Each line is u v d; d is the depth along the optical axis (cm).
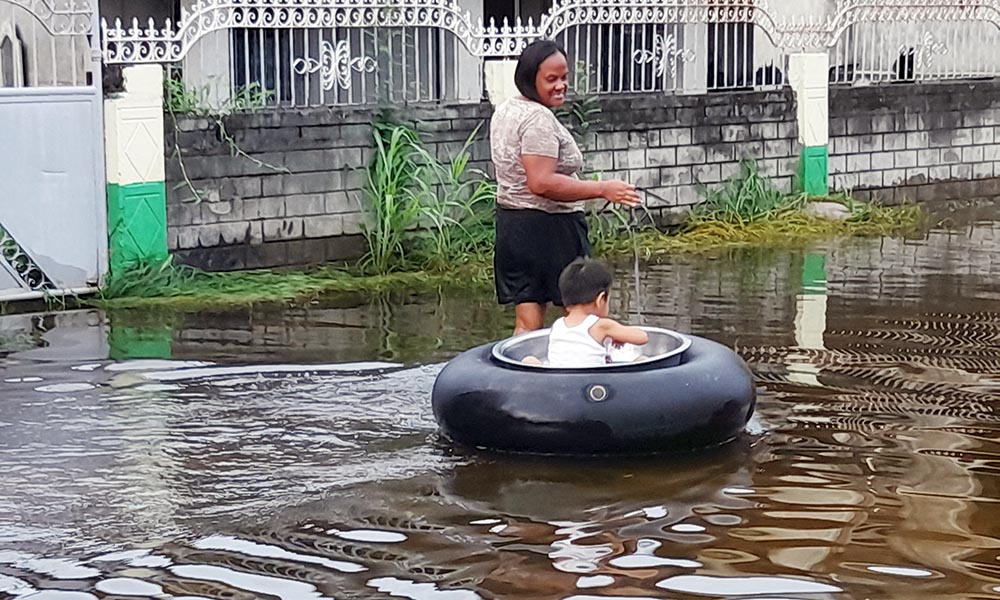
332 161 933
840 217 1125
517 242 577
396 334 730
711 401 498
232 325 756
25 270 810
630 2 1055
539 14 1280
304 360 664
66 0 863
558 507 445
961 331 713
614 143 1061
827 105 1173
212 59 951
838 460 493
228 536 422
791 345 684
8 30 924
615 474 480
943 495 453
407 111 958
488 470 486
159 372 639
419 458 501
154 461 498
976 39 1301
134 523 434
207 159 883
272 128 906
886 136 1232
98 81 827
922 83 1249
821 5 1315
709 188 1116
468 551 406
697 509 441
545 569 391
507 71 986
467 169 987
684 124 1096
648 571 388
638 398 491
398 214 931
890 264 933
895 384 602
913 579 382
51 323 764
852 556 399
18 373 638
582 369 502
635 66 1088
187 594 379
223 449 513
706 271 921
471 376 513
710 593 372
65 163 818
